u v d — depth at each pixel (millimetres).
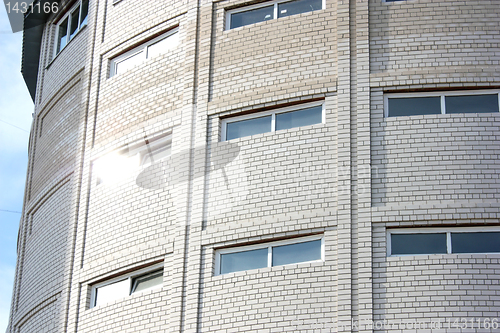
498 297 14305
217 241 16234
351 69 16938
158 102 18875
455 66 16688
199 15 19203
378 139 16125
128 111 19484
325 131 16469
